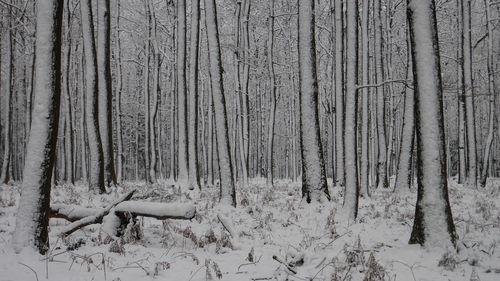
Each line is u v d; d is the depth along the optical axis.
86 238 6.76
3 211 8.70
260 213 10.00
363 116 14.16
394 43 23.55
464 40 18.06
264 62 24.75
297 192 15.13
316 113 10.89
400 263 6.33
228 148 11.10
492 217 9.44
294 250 6.54
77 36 23.45
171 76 25.09
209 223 8.72
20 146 39.16
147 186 15.09
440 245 6.76
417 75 7.22
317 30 23.88
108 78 14.42
